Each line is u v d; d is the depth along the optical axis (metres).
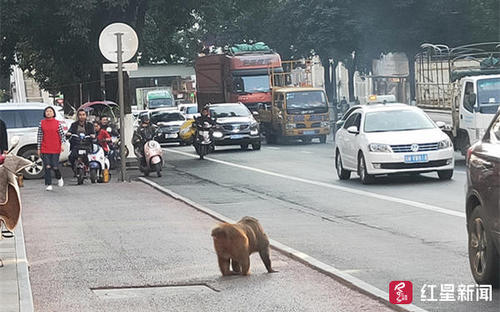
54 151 23.38
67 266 11.91
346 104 60.88
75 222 16.44
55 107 28.52
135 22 36.75
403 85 62.75
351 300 9.43
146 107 91.75
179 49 48.22
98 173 25.97
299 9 64.25
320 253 12.48
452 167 22.58
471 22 59.22
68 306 9.55
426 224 15.12
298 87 47.78
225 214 17.59
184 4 39.78
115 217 17.06
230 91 50.69
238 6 42.75
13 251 12.83
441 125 23.56
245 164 31.72
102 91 40.38
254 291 10.03
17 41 40.81
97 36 36.94
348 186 22.39
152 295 10.03
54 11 35.38
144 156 27.55
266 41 67.69
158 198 20.55
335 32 62.38
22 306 9.16
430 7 59.81
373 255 12.20
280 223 15.91
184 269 11.47
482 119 26.47
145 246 13.42
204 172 28.78
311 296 9.69
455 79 29.73
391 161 22.25
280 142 49.78
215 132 40.50
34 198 21.16
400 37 60.47
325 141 47.72
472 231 10.02
